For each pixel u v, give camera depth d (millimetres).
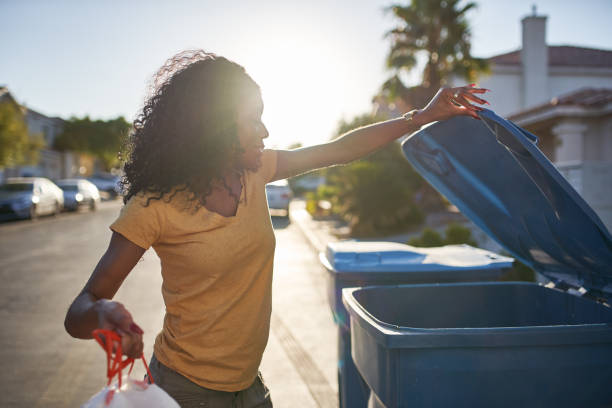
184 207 1295
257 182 1447
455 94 1732
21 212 18297
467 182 2121
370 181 12523
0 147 21234
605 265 1799
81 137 47844
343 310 2701
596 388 1527
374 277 2684
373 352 1718
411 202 13211
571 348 1523
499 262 2682
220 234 1314
